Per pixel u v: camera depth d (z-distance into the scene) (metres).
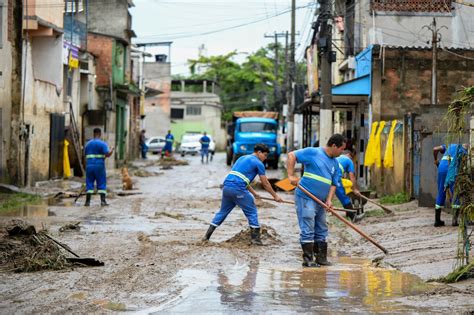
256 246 13.16
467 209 9.77
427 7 31.17
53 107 29.86
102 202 20.78
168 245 13.00
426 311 7.87
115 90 44.38
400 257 11.82
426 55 27.58
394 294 8.88
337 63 38.97
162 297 8.65
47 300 8.48
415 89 27.64
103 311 7.91
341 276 10.24
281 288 9.27
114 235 14.39
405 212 18.28
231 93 92.69
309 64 34.72
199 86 90.75
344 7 34.56
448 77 27.50
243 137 43.62
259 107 90.88
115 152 44.22
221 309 8.02
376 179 24.83
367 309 8.00
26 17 26.67
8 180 25.05
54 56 30.39
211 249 12.57
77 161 33.12
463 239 9.95
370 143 25.06
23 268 10.38
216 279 9.86
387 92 27.69
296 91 41.81
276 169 44.03
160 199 23.09
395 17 31.28
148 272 10.29
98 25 47.41
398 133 22.09
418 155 20.47
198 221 17.33
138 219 17.50
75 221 16.70
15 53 25.31
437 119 18.92
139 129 58.03
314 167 11.37
